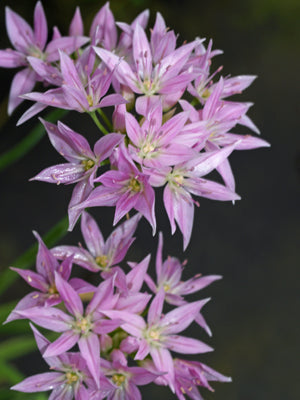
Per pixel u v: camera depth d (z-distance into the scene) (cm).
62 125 30
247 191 49
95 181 30
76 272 43
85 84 31
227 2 58
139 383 30
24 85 34
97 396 30
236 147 32
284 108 54
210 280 33
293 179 51
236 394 43
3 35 50
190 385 31
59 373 30
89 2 52
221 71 55
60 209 46
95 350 29
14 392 33
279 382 44
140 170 30
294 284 47
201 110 32
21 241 44
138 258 45
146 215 29
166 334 31
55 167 30
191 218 31
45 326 30
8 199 45
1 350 36
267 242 48
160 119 30
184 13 56
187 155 30
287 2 59
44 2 52
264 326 45
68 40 34
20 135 47
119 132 30
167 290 33
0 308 33
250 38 57
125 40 33
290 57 57
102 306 30
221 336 44
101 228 45
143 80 31
